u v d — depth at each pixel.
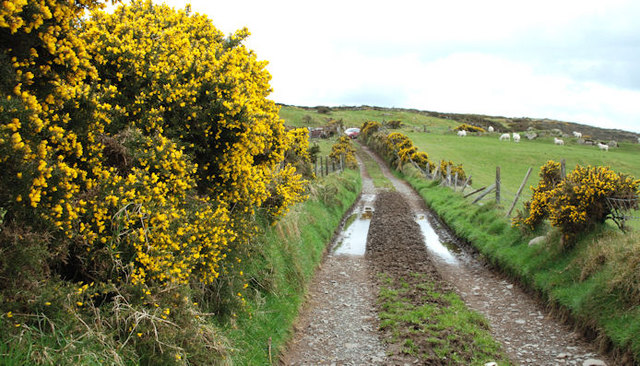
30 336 2.98
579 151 45.81
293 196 8.70
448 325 6.88
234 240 6.29
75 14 3.77
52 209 3.39
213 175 6.14
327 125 68.44
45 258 3.35
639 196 7.29
